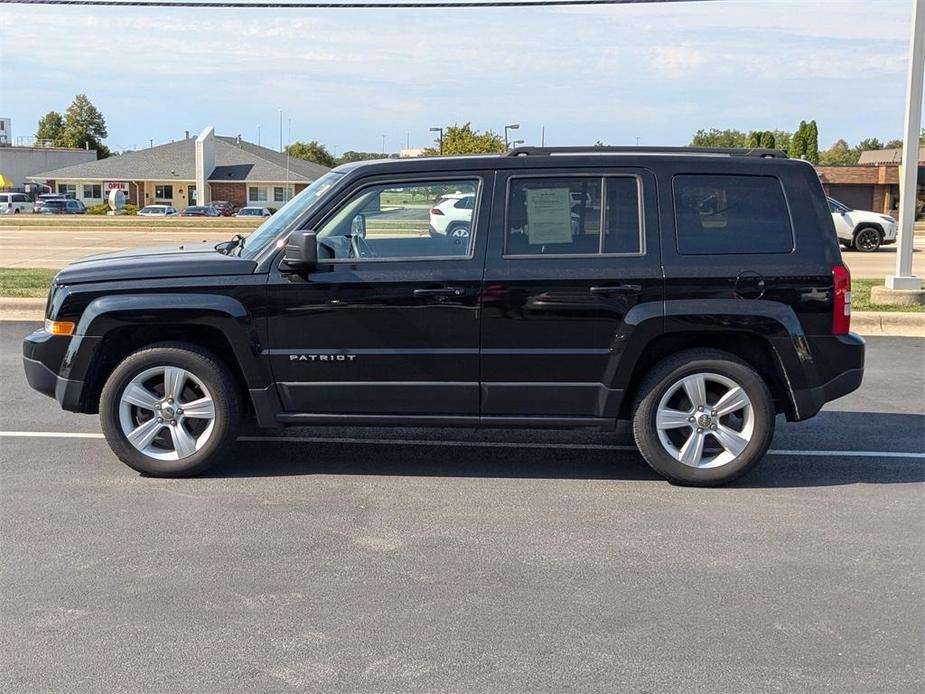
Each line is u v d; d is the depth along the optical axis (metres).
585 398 6.18
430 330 6.09
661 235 6.10
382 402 6.21
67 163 93.12
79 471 6.49
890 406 8.62
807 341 6.14
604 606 4.46
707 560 5.03
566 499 6.02
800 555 5.11
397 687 3.72
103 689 3.69
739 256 6.11
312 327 6.12
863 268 21.41
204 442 6.28
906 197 13.88
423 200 6.17
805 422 8.07
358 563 4.95
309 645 4.05
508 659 3.95
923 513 5.82
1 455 6.86
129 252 6.93
